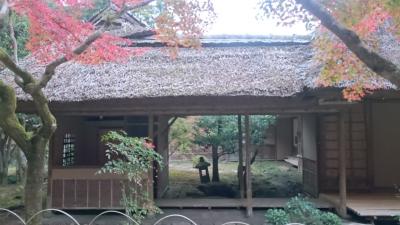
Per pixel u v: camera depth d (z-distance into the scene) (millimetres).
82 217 8320
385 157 9555
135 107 8359
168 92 7699
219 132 11867
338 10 4590
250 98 8148
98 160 10938
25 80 5426
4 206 9500
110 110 8391
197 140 12219
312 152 9797
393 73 3596
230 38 10547
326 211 8258
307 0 3824
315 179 9461
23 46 11008
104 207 8461
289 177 13273
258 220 7895
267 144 18750
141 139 6141
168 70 8844
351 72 5746
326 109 8180
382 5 4449
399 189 9359
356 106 9625
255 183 12008
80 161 10719
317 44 6270
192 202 8992
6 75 8805
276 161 18141
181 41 6043
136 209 6176
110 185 8516
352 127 9594
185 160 19188
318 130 9562
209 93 7621
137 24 11172
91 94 7789
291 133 18375
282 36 10547
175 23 5750
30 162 5527
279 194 10195
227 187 10938
